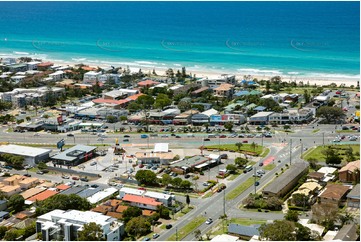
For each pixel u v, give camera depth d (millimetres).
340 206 161125
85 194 173000
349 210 157750
